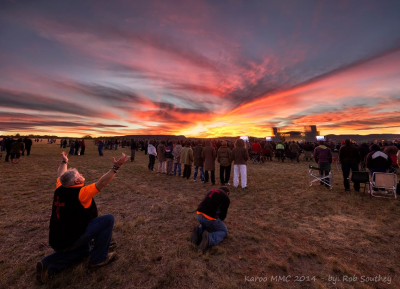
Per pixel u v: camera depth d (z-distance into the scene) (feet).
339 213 13.39
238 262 7.98
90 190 6.27
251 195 18.11
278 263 7.84
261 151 45.55
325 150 20.68
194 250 8.76
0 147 60.90
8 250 8.64
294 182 23.38
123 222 11.84
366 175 16.99
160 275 7.11
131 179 25.32
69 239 6.32
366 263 7.90
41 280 6.34
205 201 9.46
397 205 14.80
